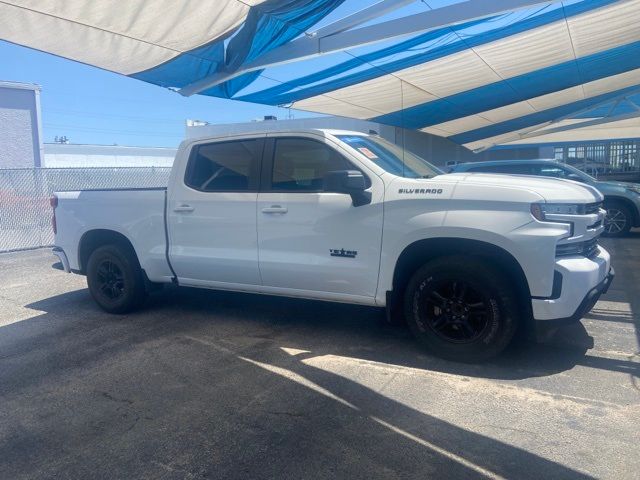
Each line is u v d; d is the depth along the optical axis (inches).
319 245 197.0
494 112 615.5
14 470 126.3
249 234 211.3
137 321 240.8
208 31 248.5
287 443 134.2
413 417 145.6
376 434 137.3
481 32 318.7
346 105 479.8
